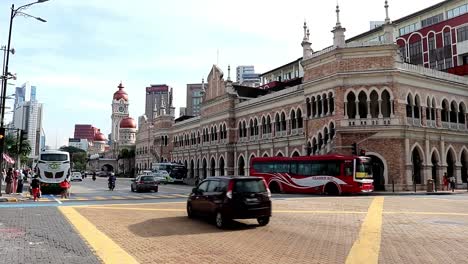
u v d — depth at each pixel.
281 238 12.83
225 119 64.19
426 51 60.34
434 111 43.31
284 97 50.44
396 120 38.72
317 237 12.99
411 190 38.34
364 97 40.28
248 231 14.28
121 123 141.75
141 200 28.33
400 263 9.55
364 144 39.09
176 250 10.84
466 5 56.09
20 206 22.69
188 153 78.25
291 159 37.53
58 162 35.16
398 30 67.38
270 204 15.66
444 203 25.22
